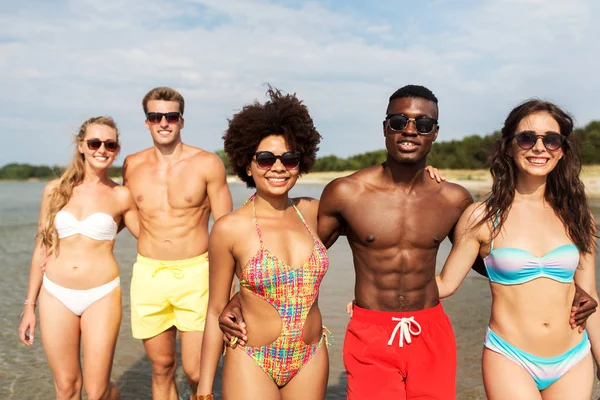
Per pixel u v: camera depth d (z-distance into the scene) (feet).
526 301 12.41
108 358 16.21
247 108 12.29
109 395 16.60
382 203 13.51
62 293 15.98
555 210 12.99
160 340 18.37
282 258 11.73
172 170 18.19
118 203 17.29
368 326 13.48
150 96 17.99
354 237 13.78
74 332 16.21
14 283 37.24
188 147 18.81
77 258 16.16
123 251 50.78
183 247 18.02
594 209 68.03
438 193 13.66
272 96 12.41
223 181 18.60
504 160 13.03
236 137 12.26
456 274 13.37
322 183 226.99
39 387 20.18
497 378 12.53
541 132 12.44
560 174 12.95
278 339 11.65
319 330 12.30
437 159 198.49
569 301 12.55
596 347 13.12
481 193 101.86
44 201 16.83
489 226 12.85
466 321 27.04
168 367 18.74
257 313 11.75
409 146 13.01
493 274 12.82
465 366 21.47
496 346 12.66
